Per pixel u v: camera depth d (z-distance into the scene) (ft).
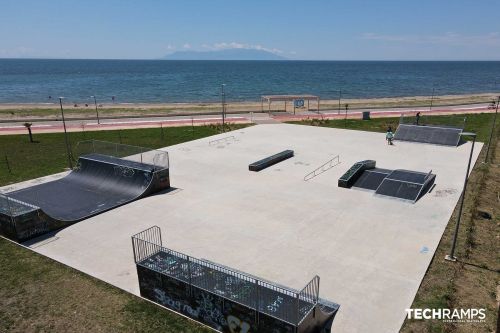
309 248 44.24
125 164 66.59
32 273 40.29
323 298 34.94
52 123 144.36
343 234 47.70
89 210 55.93
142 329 31.96
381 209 55.47
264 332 29.04
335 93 329.93
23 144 103.65
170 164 79.82
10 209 47.26
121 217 53.78
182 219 52.70
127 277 39.32
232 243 45.62
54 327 32.22
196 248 44.45
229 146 96.02
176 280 33.17
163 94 331.77
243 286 30.86
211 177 71.20
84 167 70.74
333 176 71.10
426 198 59.36
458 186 64.44
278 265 40.63
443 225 49.90
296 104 169.07
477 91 352.28
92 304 35.14
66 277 39.47
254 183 67.62
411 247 44.21
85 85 425.69
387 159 82.17
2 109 210.79
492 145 95.04
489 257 42.24
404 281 37.52
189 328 32.14
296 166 77.82
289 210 55.36
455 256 42.24
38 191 63.57
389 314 32.78
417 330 30.94
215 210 55.72
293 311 28.40
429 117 136.36
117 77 565.53
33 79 519.60
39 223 48.52
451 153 87.15
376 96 303.89
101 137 113.19
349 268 39.93
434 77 573.33
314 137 106.32
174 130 123.85
